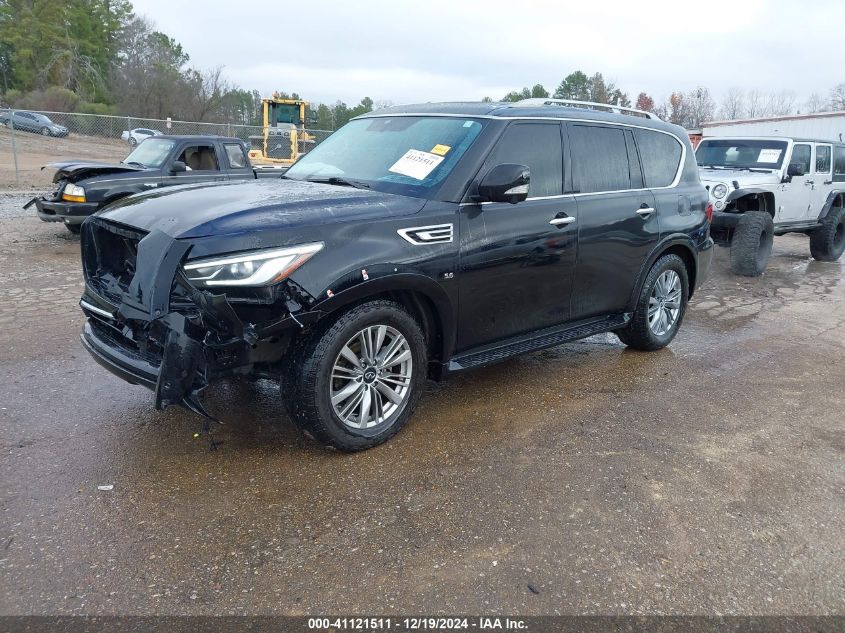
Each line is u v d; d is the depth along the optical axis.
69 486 3.22
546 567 2.76
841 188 11.56
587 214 4.61
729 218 9.48
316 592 2.57
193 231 3.09
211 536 2.88
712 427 4.22
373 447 3.71
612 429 4.12
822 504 3.35
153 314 2.98
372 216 3.51
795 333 6.59
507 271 4.11
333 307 3.26
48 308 6.34
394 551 2.83
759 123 20.06
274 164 19.83
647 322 5.46
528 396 4.62
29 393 4.30
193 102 52.03
